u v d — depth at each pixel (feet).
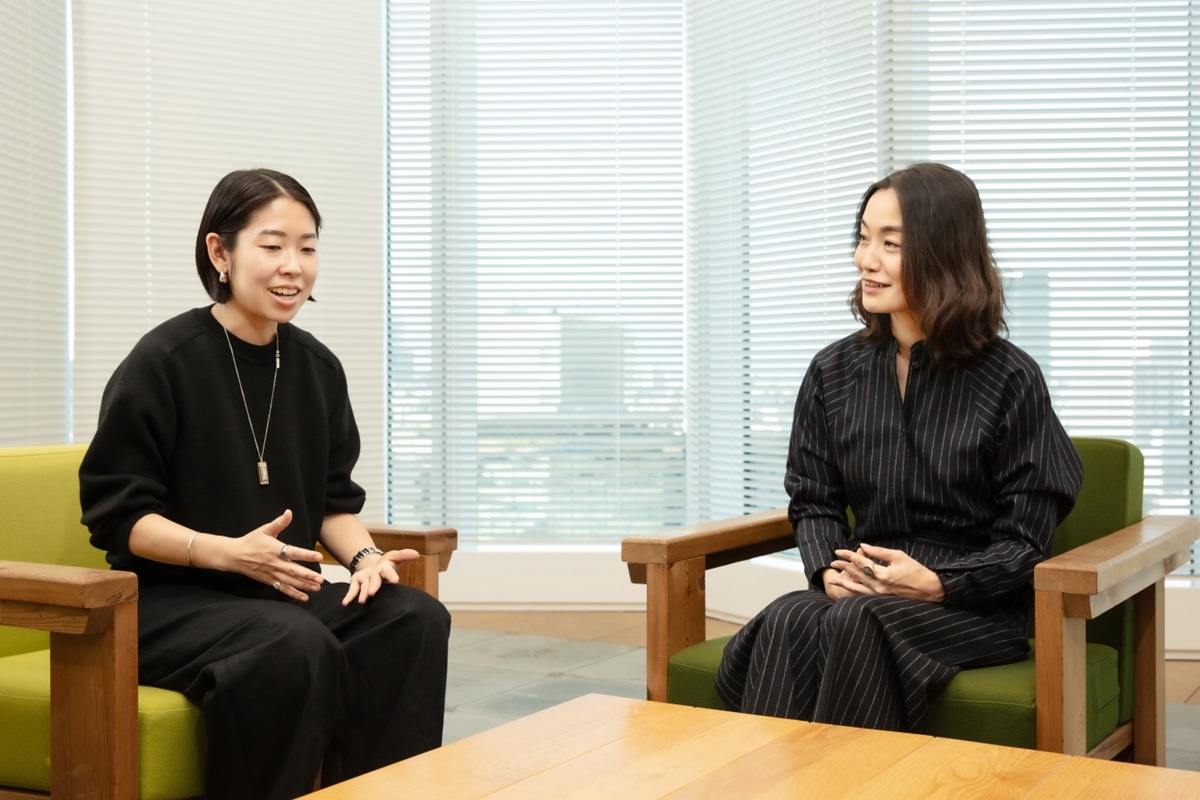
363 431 13.33
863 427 6.47
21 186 11.18
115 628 4.94
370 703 5.89
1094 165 11.43
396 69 13.78
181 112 12.53
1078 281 11.46
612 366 13.71
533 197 13.69
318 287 13.10
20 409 11.16
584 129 13.65
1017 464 6.02
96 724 4.99
